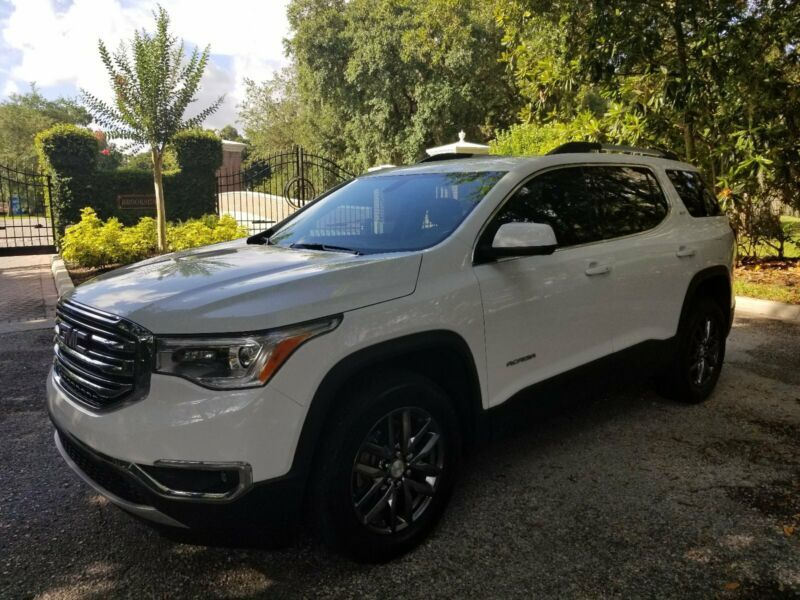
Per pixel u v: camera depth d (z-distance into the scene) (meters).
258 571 2.74
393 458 2.74
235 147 27.69
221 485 2.34
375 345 2.61
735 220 10.72
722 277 4.78
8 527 3.10
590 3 8.41
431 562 2.78
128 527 3.10
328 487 2.52
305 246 3.54
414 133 26.36
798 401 4.78
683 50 8.69
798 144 9.20
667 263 4.20
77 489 3.49
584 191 3.85
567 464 3.72
